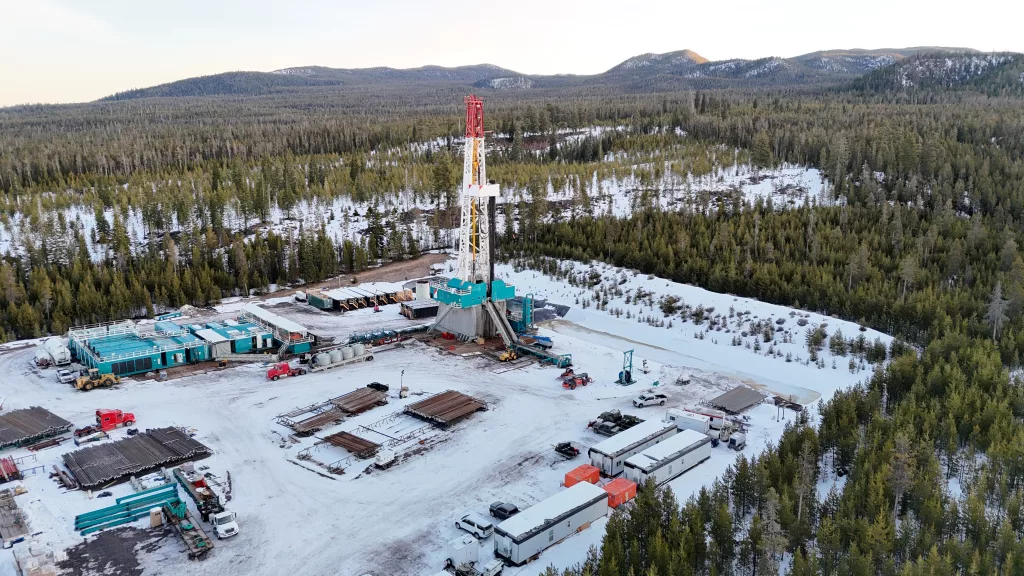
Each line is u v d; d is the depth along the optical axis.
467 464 55.72
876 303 89.00
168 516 46.84
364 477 53.38
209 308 108.81
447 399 67.19
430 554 43.50
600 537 45.50
